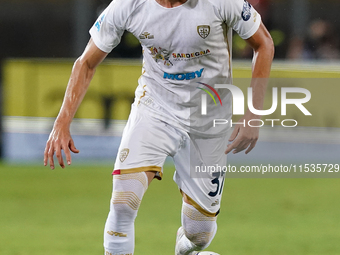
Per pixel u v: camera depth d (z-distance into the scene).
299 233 17.89
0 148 32.69
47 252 15.63
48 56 40.91
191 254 13.79
